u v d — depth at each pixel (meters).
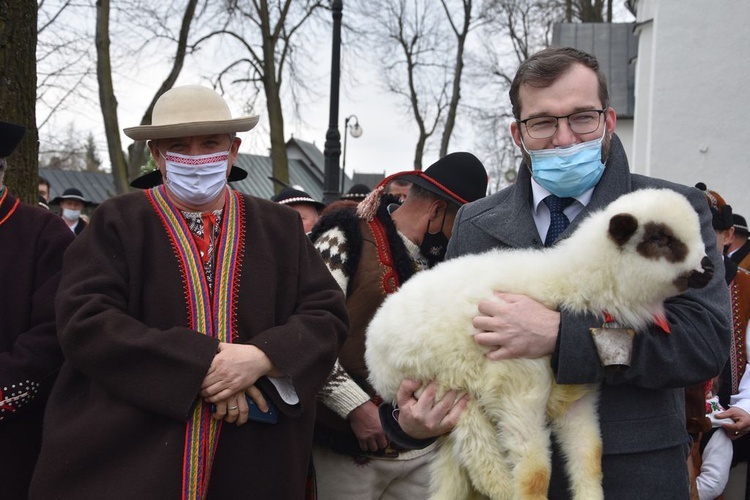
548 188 2.33
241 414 2.53
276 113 18.95
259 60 19.11
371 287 3.14
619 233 2.02
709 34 13.38
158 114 2.81
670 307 2.15
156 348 2.38
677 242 1.99
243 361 2.46
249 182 35.50
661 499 2.07
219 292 2.61
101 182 31.05
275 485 2.57
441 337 2.13
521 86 2.34
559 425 2.11
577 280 2.09
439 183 3.22
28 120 3.78
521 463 2.01
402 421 2.24
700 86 13.45
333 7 9.73
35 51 3.85
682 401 2.26
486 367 2.09
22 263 2.86
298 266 2.82
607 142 2.33
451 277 2.24
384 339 2.28
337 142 9.91
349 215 3.28
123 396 2.37
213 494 2.51
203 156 2.71
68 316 2.42
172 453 2.38
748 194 13.25
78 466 2.36
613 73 21.66
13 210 2.94
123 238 2.59
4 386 2.62
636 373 2.00
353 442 3.10
